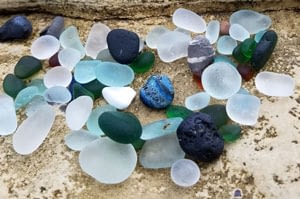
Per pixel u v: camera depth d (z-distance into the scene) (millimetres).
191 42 364
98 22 416
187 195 308
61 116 351
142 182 314
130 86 367
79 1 416
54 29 398
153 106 348
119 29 370
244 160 319
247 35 380
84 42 401
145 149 321
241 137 330
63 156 329
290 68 368
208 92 346
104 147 313
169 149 320
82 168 313
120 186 313
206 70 348
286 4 409
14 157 330
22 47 401
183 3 412
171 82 364
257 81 353
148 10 415
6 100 348
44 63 385
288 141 325
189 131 308
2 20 420
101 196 309
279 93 349
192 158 322
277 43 386
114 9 414
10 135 342
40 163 326
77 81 359
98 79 356
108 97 348
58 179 318
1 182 320
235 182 311
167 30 389
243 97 336
